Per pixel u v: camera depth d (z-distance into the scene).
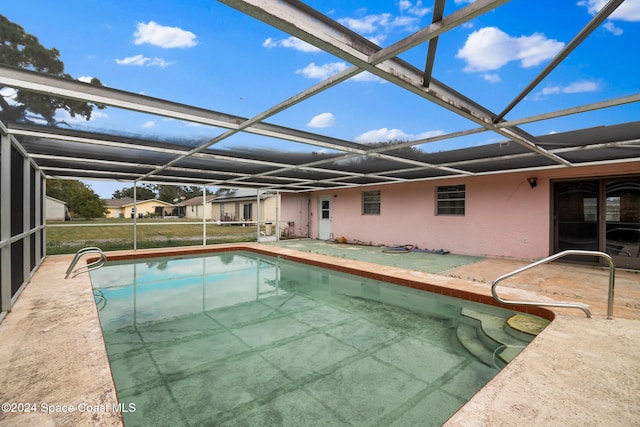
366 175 8.07
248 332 3.93
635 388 2.07
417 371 2.96
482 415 1.80
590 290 4.60
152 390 2.67
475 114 3.10
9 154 3.79
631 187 6.16
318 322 4.27
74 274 5.80
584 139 4.35
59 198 28.97
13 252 4.16
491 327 3.93
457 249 8.85
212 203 30.41
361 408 2.40
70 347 2.77
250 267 8.12
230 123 3.55
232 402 2.49
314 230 13.91
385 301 5.24
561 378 2.19
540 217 7.24
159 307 4.97
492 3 1.53
